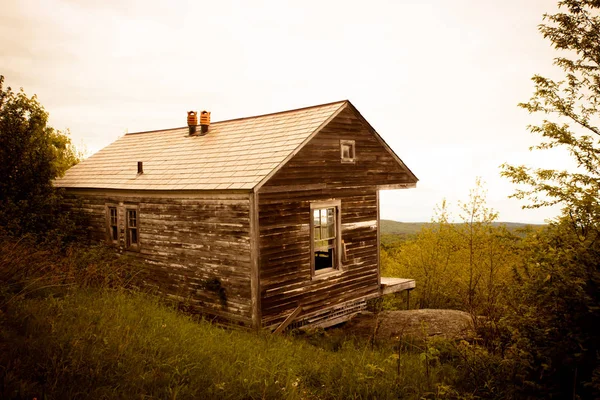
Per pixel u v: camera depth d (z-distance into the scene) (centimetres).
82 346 569
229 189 1107
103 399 474
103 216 1593
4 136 1418
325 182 1295
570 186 632
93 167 1853
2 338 559
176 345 668
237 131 1534
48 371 496
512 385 571
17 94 1502
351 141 1394
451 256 1948
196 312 1244
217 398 531
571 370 541
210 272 1207
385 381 673
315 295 1265
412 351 970
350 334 1212
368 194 1463
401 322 1282
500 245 1652
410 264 2072
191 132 1722
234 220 1137
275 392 569
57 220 1470
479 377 643
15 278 821
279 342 923
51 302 753
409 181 1636
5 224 1291
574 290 534
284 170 1161
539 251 582
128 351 600
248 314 1109
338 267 1348
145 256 1412
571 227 592
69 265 1051
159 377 549
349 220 1389
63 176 1889
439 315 1327
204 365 617
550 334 562
